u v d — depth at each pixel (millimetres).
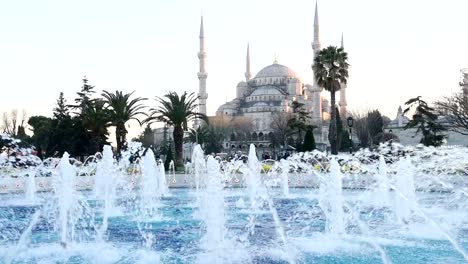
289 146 70875
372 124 69938
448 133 56781
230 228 12719
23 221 15070
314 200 19906
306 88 139500
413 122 55188
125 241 11133
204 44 117125
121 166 20109
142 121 44250
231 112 129500
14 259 9617
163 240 11211
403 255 9516
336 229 12211
